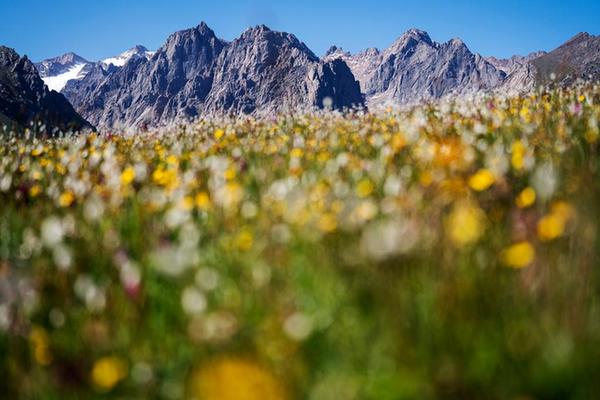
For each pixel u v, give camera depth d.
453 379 3.15
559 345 3.18
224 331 3.71
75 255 5.39
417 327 3.64
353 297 3.96
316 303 4.13
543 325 3.40
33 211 7.39
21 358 4.07
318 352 3.63
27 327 4.23
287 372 3.41
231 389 2.83
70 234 6.05
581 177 5.38
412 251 4.05
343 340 3.69
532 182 5.35
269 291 4.34
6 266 5.16
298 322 3.65
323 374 3.45
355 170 7.14
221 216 6.25
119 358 3.90
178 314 4.29
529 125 8.30
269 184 7.46
